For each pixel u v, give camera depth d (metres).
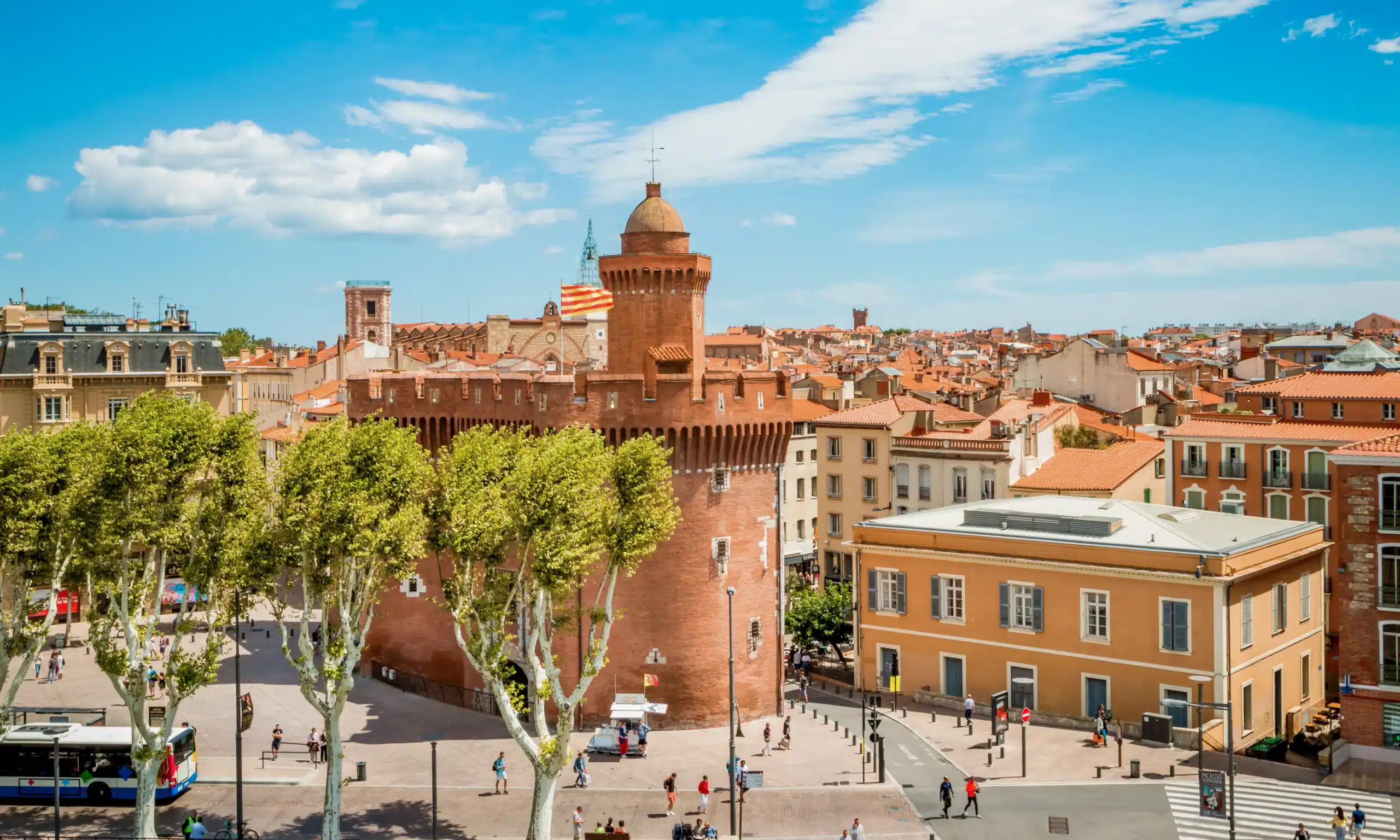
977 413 119.25
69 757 56.88
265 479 53.53
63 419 92.06
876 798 55.50
